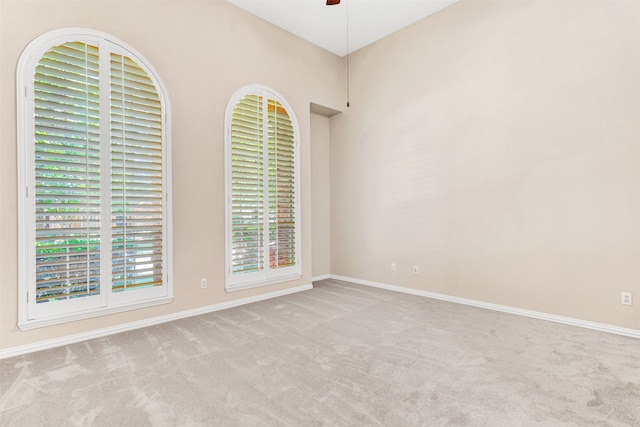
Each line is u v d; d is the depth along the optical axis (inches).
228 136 143.5
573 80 114.7
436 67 154.0
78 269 104.0
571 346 98.0
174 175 127.0
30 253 96.4
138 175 117.4
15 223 94.7
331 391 74.0
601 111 109.1
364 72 187.3
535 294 125.1
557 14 117.8
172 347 99.7
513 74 129.2
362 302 150.3
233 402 70.0
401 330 113.3
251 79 152.5
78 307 104.5
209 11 137.9
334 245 207.8
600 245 110.3
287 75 168.2
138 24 117.8
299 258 173.3
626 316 105.8
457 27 145.9
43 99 98.3
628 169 104.7
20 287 95.0
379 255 181.9
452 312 133.7
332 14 154.9
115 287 112.2
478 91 139.6
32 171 96.7
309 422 62.9
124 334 110.8
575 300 115.6
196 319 126.7
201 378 80.5
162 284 123.4
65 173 102.4
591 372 81.9
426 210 159.8
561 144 117.6
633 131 103.6
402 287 171.0
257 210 153.6
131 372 83.9
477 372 82.5
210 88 137.9
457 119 146.9
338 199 204.8
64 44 102.4
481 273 140.6
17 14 95.1
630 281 104.9
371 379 79.4
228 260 142.9
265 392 73.9
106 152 109.9
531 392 73.0
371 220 185.5
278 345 100.7
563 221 117.8
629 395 71.4
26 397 72.7
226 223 142.3
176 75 127.7
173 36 127.0
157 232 122.2
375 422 62.7
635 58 102.8
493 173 135.7
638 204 103.3
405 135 167.6
